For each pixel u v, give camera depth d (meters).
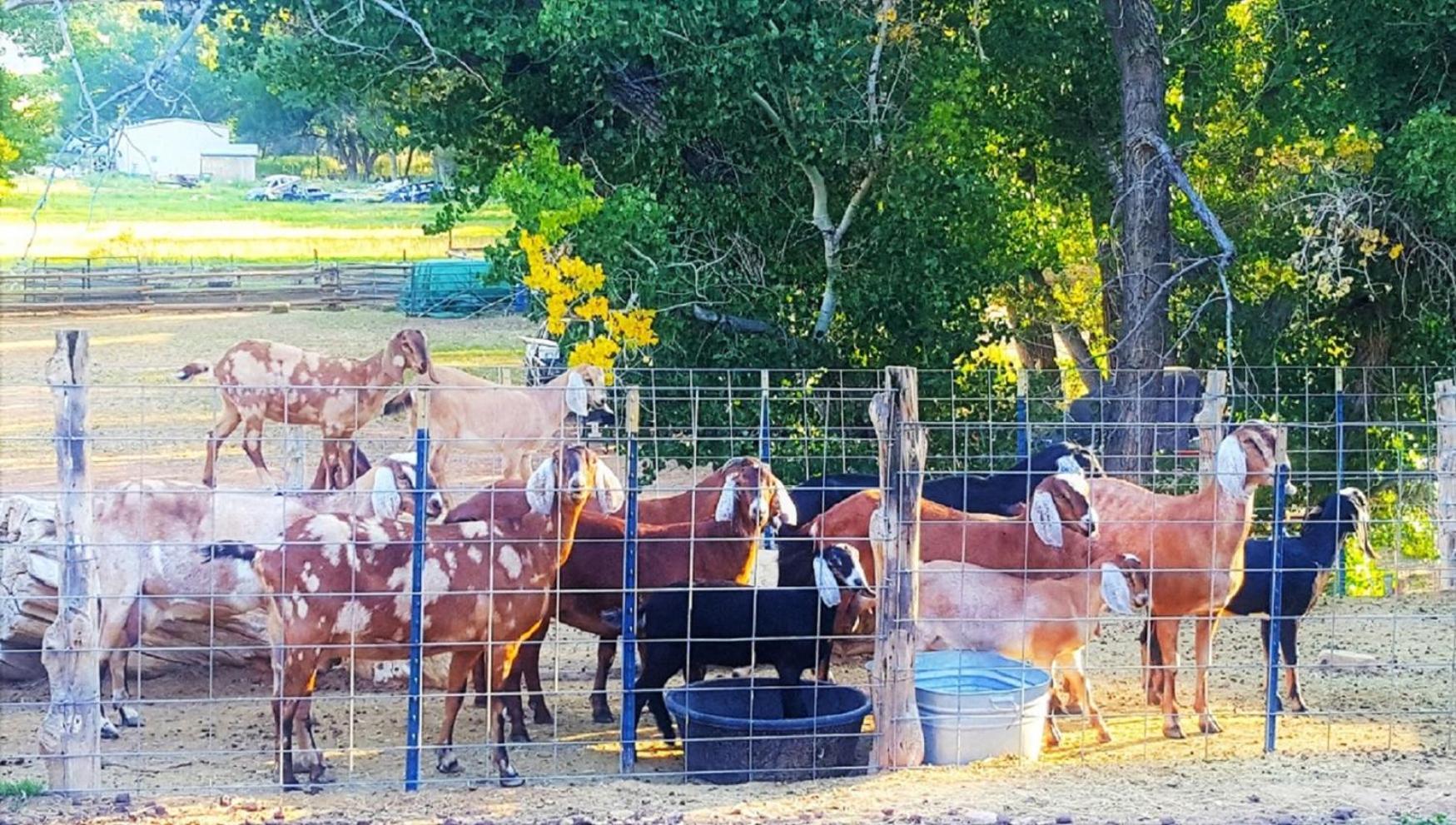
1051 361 24.77
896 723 9.42
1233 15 20.88
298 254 54.16
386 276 47.59
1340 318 19.77
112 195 72.94
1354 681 11.91
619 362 18.16
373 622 9.10
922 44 18.59
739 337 18.72
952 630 9.91
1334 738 10.28
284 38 18.34
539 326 22.56
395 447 18.48
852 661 12.34
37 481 20.47
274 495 10.67
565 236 17.05
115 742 10.25
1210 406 12.03
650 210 17.27
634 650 9.42
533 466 15.20
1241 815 8.33
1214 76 20.38
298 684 9.07
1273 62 19.67
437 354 33.78
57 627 8.78
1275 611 9.89
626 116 19.22
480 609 9.23
